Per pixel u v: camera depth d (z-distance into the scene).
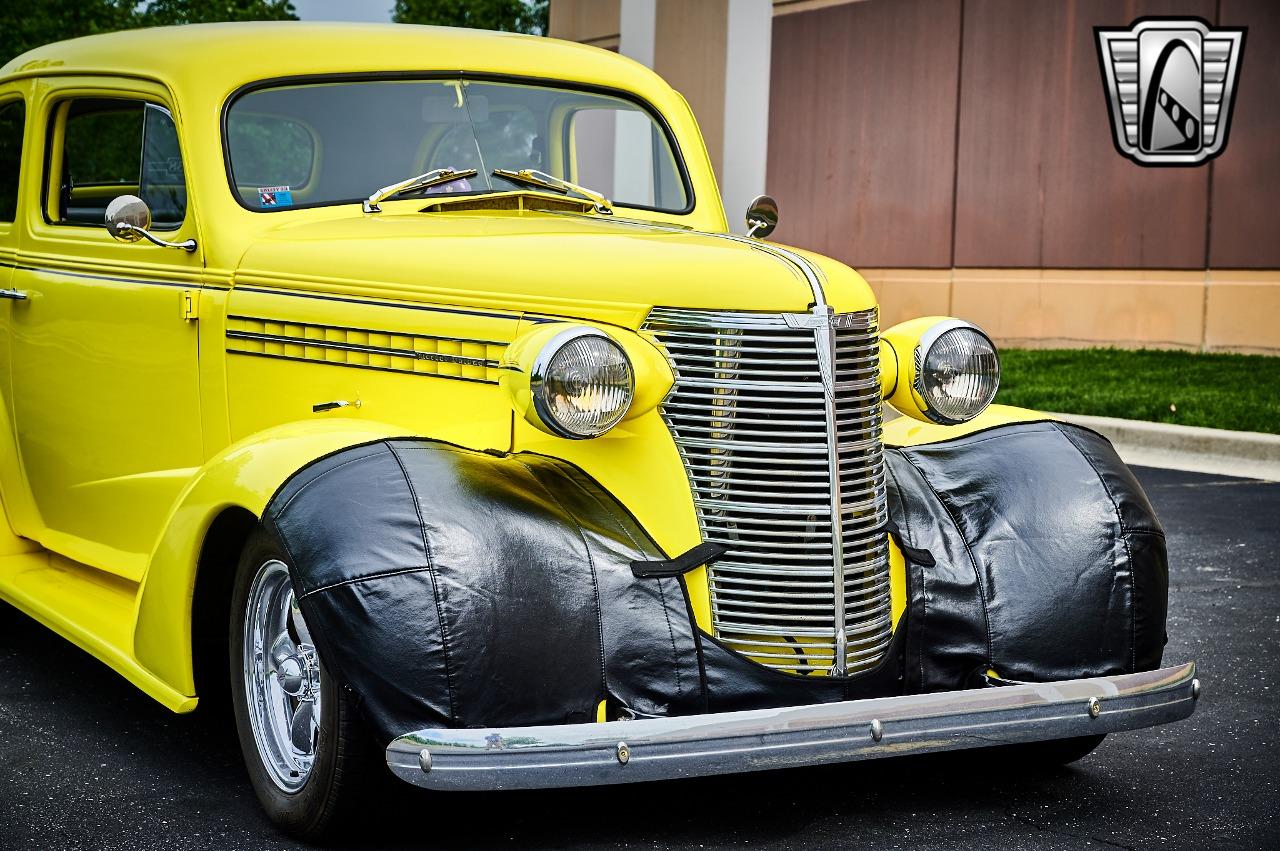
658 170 5.00
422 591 3.00
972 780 3.88
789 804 3.67
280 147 4.33
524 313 3.54
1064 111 15.72
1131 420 10.54
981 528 3.59
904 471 3.73
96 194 4.83
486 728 2.96
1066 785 3.85
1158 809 3.67
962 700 3.22
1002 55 16.17
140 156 4.54
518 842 3.38
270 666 3.51
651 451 3.38
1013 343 16.33
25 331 4.98
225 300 4.14
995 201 16.38
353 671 3.01
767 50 11.43
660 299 3.41
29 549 5.20
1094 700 3.36
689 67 11.54
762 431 3.36
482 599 3.02
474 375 3.60
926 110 16.89
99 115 4.76
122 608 4.42
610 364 3.20
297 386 3.97
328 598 3.03
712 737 3.02
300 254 4.00
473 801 3.63
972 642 3.46
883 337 3.75
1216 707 4.57
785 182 18.41
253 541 3.47
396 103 4.50
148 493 4.42
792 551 3.37
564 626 3.08
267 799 3.47
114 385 4.56
